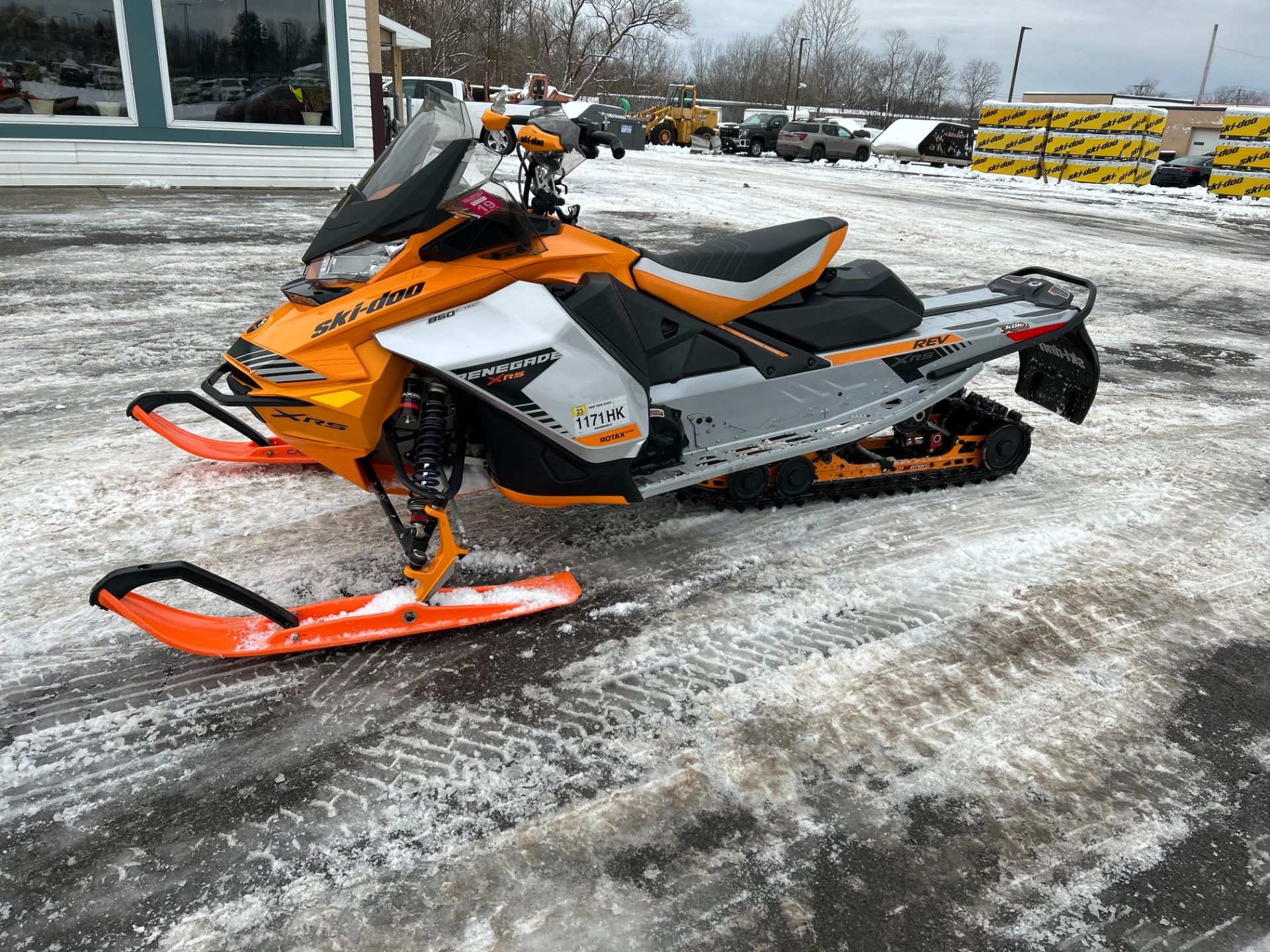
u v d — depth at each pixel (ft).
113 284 20.97
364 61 37.40
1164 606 9.88
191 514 10.84
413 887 5.93
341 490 11.68
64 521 10.46
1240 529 11.84
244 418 13.87
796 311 10.82
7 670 7.88
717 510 11.73
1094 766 7.36
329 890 5.89
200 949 5.43
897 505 12.14
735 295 10.20
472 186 8.30
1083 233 42.14
